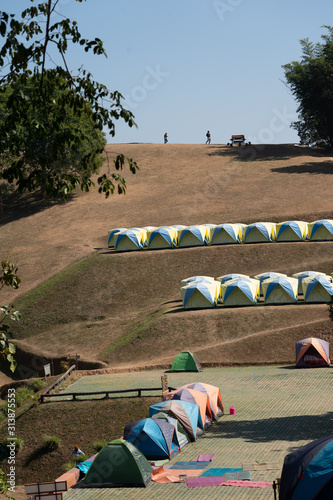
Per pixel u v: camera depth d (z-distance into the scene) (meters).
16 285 18.39
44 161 20.03
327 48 164.25
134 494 33.06
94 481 35.44
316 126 180.12
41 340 86.75
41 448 49.78
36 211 145.62
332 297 49.41
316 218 114.31
